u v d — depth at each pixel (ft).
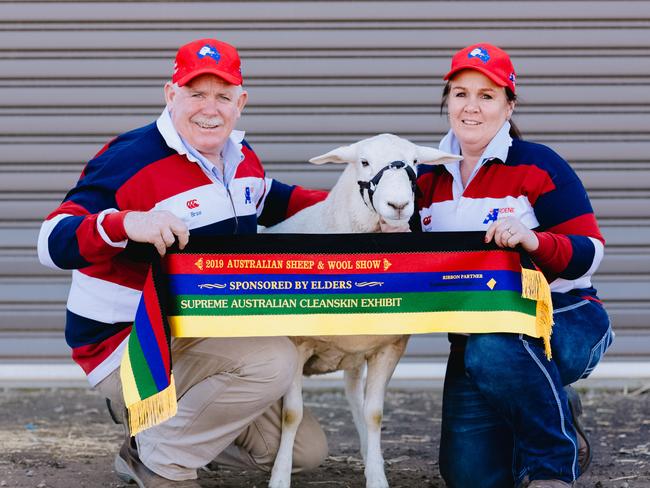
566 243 10.35
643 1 18.11
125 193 10.55
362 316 10.62
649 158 18.24
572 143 18.26
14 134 18.07
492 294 10.53
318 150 18.28
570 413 11.05
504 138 11.26
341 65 18.20
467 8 18.11
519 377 10.24
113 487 12.07
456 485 11.25
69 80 18.06
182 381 10.93
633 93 18.19
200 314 10.39
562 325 10.78
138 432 10.20
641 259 18.21
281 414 11.71
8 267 18.06
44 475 12.66
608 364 18.26
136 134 11.30
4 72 17.98
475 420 11.06
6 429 15.39
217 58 10.69
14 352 18.12
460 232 10.55
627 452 13.87
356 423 13.21
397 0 18.08
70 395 17.93
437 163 11.55
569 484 10.30
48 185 18.11
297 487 12.29
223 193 11.10
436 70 18.20
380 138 11.66
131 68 18.04
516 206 11.14
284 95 18.21
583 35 18.12
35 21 17.95
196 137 10.81
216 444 10.85
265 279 10.46
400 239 10.59
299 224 12.62
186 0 18.03
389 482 12.48
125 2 17.98
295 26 18.13
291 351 10.84
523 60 18.20
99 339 10.98
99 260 9.88
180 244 9.75
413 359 18.42
